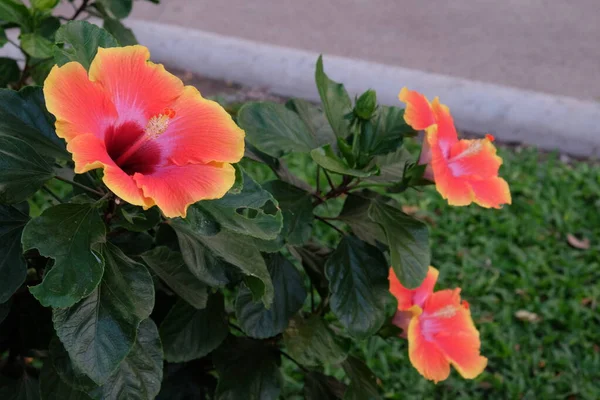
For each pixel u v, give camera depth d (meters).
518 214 1.86
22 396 0.89
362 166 0.91
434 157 0.87
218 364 0.93
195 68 2.34
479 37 2.67
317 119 0.98
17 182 0.75
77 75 0.73
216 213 0.76
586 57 2.58
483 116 2.20
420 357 0.94
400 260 0.87
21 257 0.77
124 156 0.75
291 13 2.74
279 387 0.94
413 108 0.90
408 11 2.83
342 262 0.92
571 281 1.64
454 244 1.72
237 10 2.72
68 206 0.74
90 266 0.72
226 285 0.89
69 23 0.77
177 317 0.89
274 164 0.96
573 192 1.92
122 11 1.16
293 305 0.92
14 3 1.00
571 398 1.42
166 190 0.72
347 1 2.88
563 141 2.17
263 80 2.30
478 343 1.00
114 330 0.73
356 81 2.26
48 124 0.79
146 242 0.88
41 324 0.87
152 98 0.76
